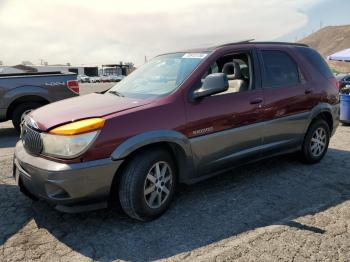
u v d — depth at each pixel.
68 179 3.12
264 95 4.50
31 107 8.02
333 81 5.62
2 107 7.75
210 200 4.18
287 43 5.20
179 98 3.75
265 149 4.62
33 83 7.93
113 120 3.31
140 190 3.46
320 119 5.41
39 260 3.03
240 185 4.64
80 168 3.14
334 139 7.39
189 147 3.78
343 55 13.81
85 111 3.49
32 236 3.41
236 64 4.46
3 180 4.91
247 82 4.48
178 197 4.27
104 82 64.06
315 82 5.24
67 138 3.16
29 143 3.51
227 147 4.15
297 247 3.18
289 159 5.72
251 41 4.72
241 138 4.27
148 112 3.52
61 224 3.63
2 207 4.02
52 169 3.15
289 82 4.89
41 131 3.36
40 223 3.65
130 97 3.97
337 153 6.18
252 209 3.95
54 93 8.16
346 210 3.92
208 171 4.09
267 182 4.75
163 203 3.74
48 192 3.24
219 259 3.01
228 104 4.10
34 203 4.11
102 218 3.74
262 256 3.05
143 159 3.48
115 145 3.28
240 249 3.16
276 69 4.80
